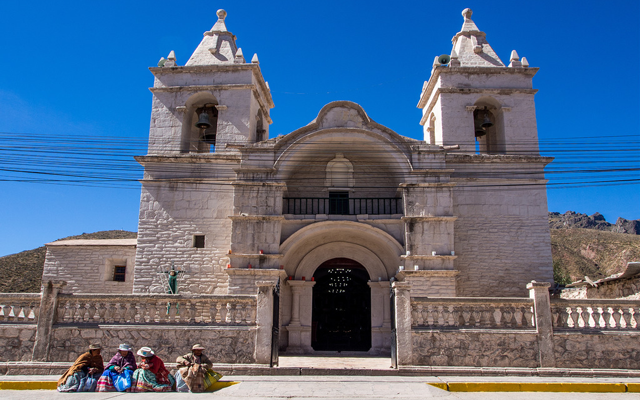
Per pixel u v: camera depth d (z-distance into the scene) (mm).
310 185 22641
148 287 20922
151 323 14344
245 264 19688
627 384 12180
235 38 26422
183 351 14055
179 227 21500
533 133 23266
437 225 19922
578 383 12211
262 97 26578
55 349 14156
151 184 21938
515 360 13734
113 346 14102
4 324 14414
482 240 21469
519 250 21391
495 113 24719
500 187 22000
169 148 23203
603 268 66875
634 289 17469
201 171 22031
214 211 21609
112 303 14586
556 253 73750
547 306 14086
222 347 14070
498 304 14312
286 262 21656
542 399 11109
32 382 12320
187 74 24156
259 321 14195
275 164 20750
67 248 25281
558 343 13852
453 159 22062
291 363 16484
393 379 12844
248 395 11086
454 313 14312
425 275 19344
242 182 20500
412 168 20750
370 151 21859
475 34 25641
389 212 22078
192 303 14578
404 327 13984
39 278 42156
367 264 21688
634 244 68938
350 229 20484
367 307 21750
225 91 23703
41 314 14344
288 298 21531
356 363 16531
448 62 24891
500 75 24031
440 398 10992
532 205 21844
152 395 11203
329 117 21469
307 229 20375
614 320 14320
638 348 13820
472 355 13789
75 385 11727
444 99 23672
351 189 22562
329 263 22125
